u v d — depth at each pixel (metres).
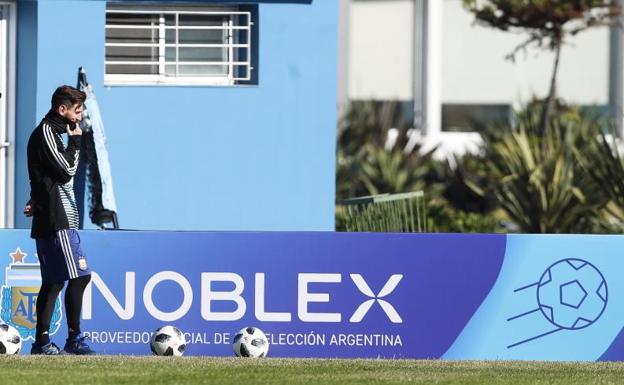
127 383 29.33
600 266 37.31
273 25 47.25
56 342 36.81
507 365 34.59
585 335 37.31
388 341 37.19
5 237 36.66
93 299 36.78
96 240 36.78
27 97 46.00
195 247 36.97
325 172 47.84
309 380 30.30
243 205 47.38
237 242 37.00
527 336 37.31
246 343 35.88
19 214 46.31
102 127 45.44
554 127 60.69
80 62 46.09
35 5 45.72
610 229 53.59
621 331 37.31
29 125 45.94
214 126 47.09
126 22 47.03
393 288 37.19
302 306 37.06
